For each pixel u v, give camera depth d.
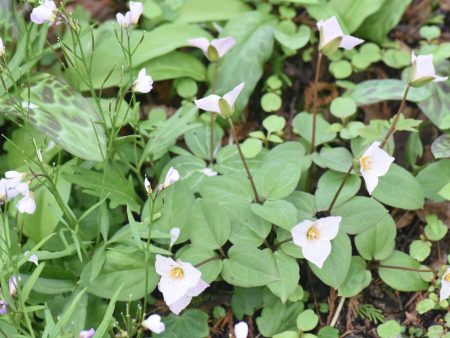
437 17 0.90
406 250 0.77
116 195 0.74
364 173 0.68
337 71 0.86
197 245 0.70
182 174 0.77
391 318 0.74
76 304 0.67
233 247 0.70
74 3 0.91
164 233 0.70
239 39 0.85
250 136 0.85
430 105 0.80
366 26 0.88
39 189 0.75
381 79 0.84
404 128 0.73
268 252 0.70
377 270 0.75
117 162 0.79
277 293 0.69
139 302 0.73
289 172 0.73
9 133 0.84
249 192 0.73
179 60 0.85
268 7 0.89
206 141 0.80
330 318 0.73
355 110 0.80
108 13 0.91
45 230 0.75
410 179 0.73
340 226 0.71
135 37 0.84
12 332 0.67
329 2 0.88
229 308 0.75
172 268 0.65
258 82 0.88
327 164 0.74
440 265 0.75
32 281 0.66
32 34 0.81
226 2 0.89
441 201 0.75
